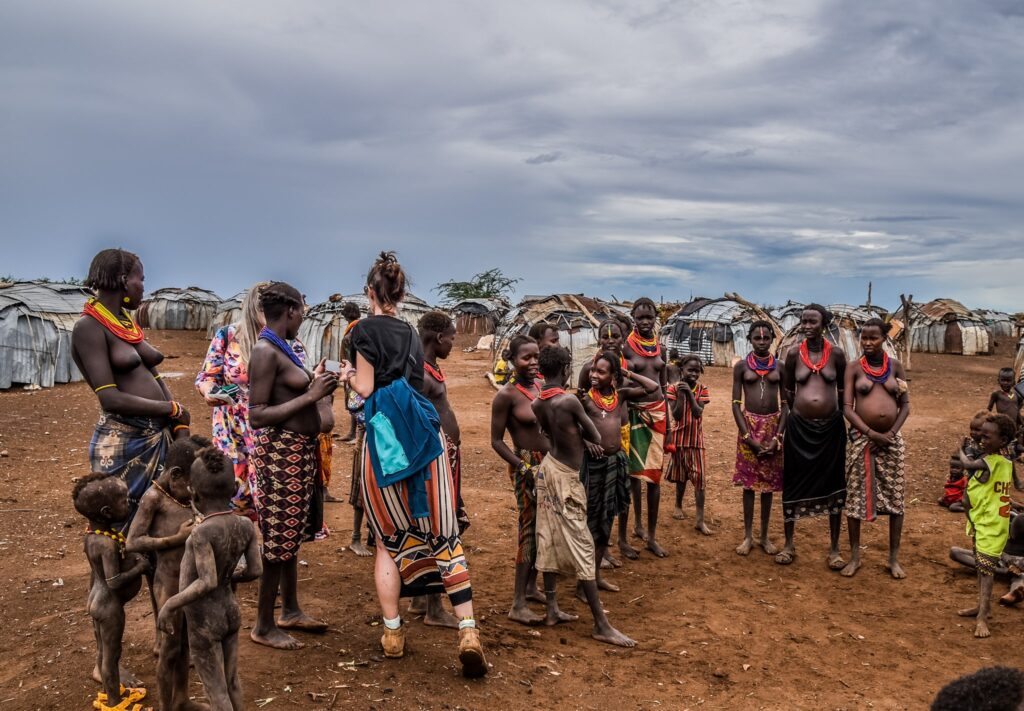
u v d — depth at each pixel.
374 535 4.86
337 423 14.79
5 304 18.89
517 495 6.02
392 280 4.92
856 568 7.35
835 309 27.22
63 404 16.34
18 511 8.43
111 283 4.63
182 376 20.81
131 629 5.11
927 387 21.72
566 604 6.48
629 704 4.78
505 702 4.58
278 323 4.99
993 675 1.86
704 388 8.53
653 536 7.87
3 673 4.53
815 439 7.39
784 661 5.54
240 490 5.59
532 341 5.99
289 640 4.91
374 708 4.29
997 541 6.00
